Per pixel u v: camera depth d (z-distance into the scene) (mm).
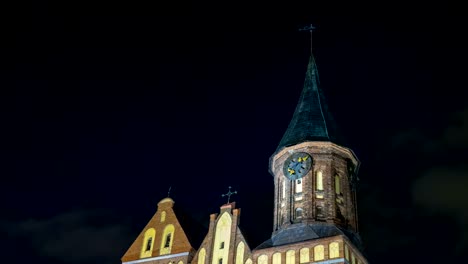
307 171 56281
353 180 59281
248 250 52094
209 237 54625
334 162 57594
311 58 72438
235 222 54594
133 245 57906
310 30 75625
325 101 65938
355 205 57719
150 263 55688
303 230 52219
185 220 59719
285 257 49812
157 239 57375
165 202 60156
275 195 58062
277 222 55562
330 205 54156
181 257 54844
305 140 58188
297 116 63156
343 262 47094
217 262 52656
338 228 52469
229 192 57531
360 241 54562
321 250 48875
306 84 68688
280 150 59344
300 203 54844
